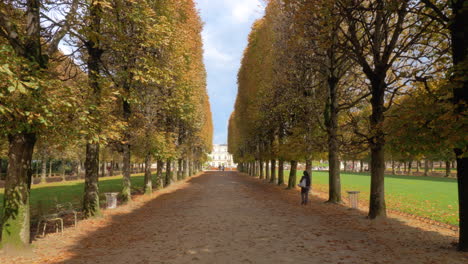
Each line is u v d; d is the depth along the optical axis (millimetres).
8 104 5711
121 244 7844
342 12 9477
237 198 18281
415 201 16672
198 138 35281
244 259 6297
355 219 10797
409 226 9609
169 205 15719
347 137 15086
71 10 8789
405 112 7289
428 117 6609
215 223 10445
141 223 10820
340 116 17516
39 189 26359
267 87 23188
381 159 10773
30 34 7383
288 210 13289
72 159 39375
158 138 17984
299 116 19562
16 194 7086
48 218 9094
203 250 7059
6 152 20922
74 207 15438
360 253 6648
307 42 15758
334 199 15414
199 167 81625
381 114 10359
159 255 6723
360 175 53938
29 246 7273
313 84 19672
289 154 19578
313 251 6852
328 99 16500
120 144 16500
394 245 7305
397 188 24953
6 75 5219
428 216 11961
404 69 12008
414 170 75750
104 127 8633
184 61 21422
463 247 6551
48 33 9258
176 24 18375
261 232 8938
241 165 79375
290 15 17156
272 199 17562
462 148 5844
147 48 12875
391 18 10445
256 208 13953
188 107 22547
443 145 6680
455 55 6719
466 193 6516
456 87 6258
